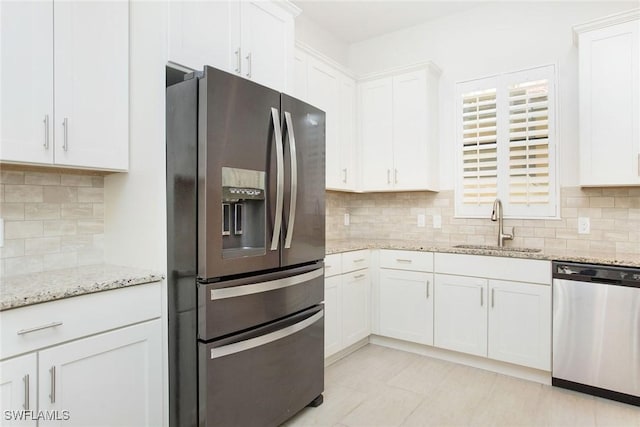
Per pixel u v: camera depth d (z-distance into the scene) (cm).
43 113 145
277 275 191
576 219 278
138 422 156
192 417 160
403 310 302
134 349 155
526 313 250
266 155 184
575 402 222
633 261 216
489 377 258
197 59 185
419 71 319
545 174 290
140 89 175
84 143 158
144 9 175
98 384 142
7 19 135
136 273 164
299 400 205
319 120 221
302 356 207
